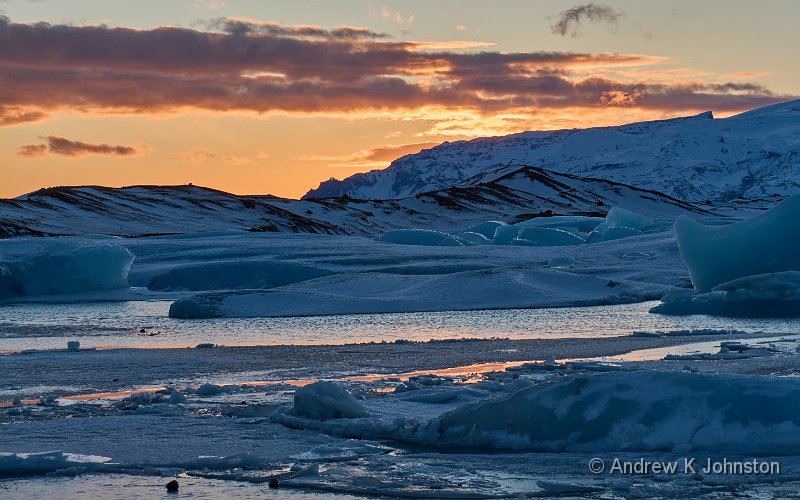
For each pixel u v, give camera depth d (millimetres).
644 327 39375
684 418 14906
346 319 44656
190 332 39250
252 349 31281
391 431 16062
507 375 22578
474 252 80250
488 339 33938
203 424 17172
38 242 67562
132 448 15375
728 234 51031
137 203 155500
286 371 25328
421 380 21781
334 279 57031
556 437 15180
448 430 15727
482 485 13164
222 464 14359
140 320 46312
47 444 15641
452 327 40062
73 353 30234
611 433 15016
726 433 14672
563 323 41625
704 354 26375
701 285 51500
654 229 102625
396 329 39406
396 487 13133
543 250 82000
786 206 50344
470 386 19906
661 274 64312
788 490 12805
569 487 12875
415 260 75312
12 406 19625
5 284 61438
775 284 46156
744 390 15031
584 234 109000
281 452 15133
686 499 12500
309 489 13203
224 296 49406
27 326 43344
